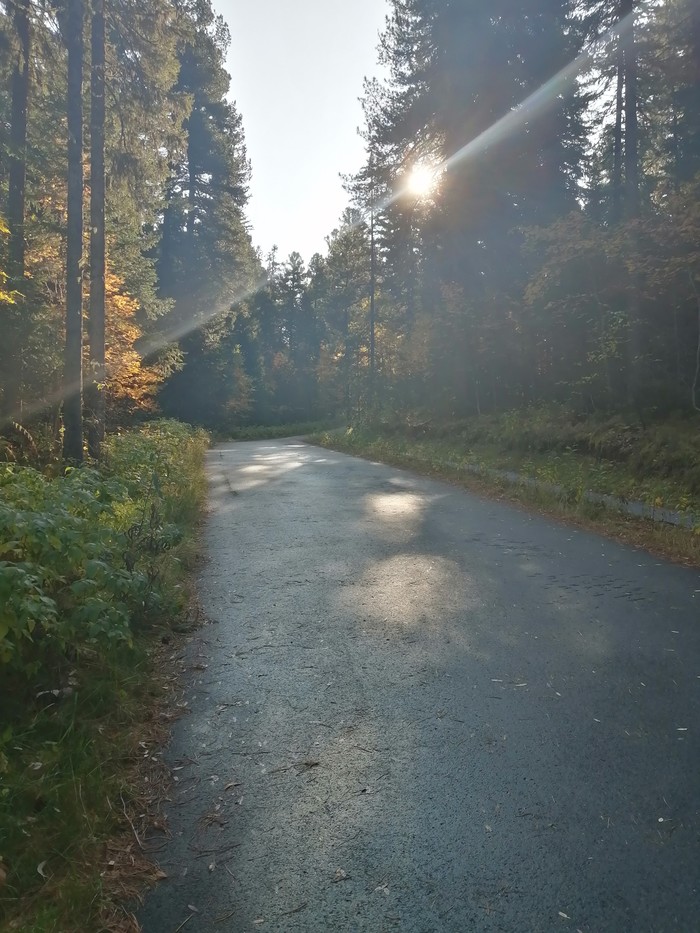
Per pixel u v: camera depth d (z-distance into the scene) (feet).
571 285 62.90
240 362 188.44
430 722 13.44
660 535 28.78
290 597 21.99
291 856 9.68
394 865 9.41
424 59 81.05
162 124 48.37
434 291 97.30
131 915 8.64
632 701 14.16
